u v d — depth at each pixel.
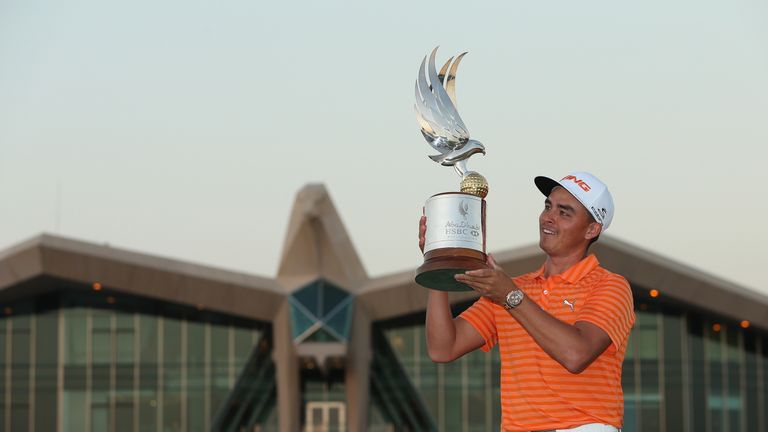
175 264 62.41
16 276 60.53
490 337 6.65
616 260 60.38
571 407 6.06
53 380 66.00
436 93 6.90
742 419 67.44
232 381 67.12
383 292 65.12
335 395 67.50
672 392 67.12
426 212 6.39
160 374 66.75
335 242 65.12
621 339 5.99
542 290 6.37
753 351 67.88
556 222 6.45
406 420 68.25
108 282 61.38
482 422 67.75
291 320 64.25
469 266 6.12
